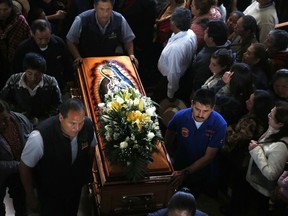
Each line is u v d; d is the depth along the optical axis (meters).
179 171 3.25
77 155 2.91
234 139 3.40
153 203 3.32
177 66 4.07
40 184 3.03
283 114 3.03
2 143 2.96
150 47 5.20
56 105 3.63
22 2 4.64
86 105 3.67
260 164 3.12
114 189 3.12
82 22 4.09
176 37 4.09
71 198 3.22
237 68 3.45
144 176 3.15
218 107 3.52
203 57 3.97
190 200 2.40
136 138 3.14
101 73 3.90
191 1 4.84
